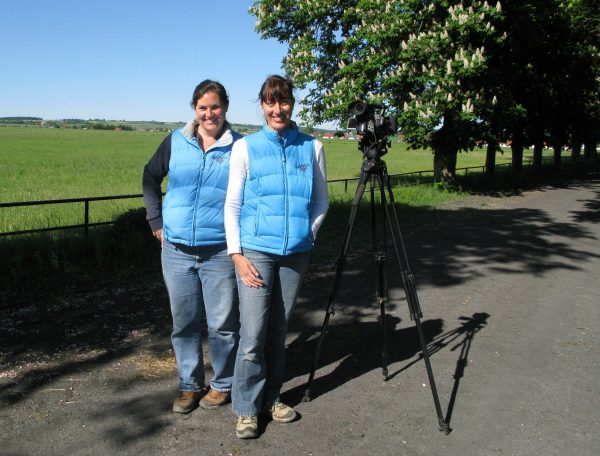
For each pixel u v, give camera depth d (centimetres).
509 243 951
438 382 396
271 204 298
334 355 441
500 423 342
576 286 679
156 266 681
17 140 6372
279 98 292
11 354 415
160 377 388
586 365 435
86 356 418
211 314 326
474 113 1550
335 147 6712
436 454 306
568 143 3011
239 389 313
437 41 1514
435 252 862
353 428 329
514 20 1744
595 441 324
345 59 1850
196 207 309
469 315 553
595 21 2153
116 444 302
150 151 4912
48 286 585
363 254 826
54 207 1183
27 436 305
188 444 305
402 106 1631
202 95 302
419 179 2123
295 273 311
